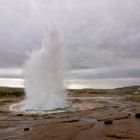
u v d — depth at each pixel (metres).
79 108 39.03
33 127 23.03
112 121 24.95
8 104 47.44
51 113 32.91
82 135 19.25
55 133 20.08
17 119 28.20
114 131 20.22
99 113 32.91
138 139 17.48
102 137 18.48
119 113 32.59
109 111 35.41
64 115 31.03
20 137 18.95
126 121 25.41
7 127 23.36
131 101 57.94
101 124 24.14
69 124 24.08
